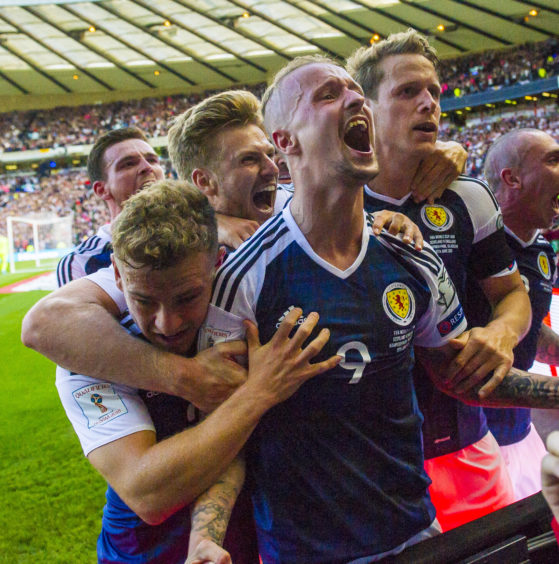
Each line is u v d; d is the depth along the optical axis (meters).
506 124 20.92
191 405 1.22
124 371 1.12
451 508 1.67
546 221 1.97
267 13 19.28
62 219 22.91
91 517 3.29
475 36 20.30
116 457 1.12
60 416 5.16
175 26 20.53
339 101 1.05
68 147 26.84
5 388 6.19
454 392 1.37
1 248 21.00
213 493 1.12
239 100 1.55
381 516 1.17
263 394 1.06
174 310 1.04
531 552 1.21
